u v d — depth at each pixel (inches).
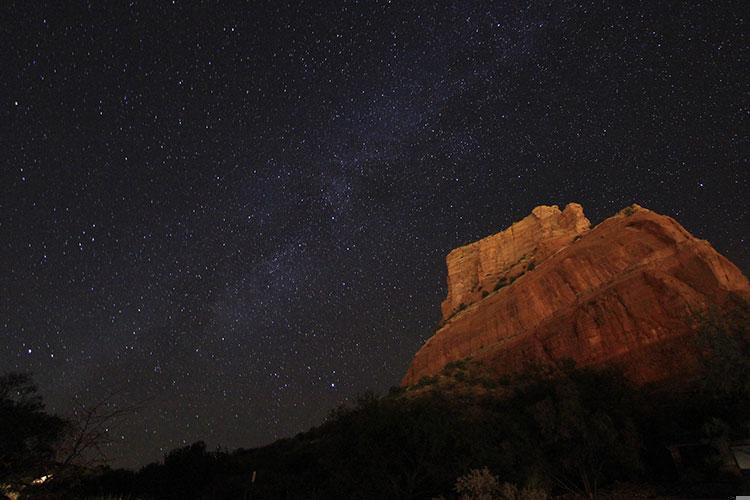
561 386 796.6
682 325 1311.5
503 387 1428.4
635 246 1713.8
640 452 796.0
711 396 843.4
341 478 716.0
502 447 712.4
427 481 700.7
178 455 1267.2
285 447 1493.6
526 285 2027.6
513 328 1899.6
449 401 1224.2
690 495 619.8
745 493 574.9
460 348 2095.2
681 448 763.4
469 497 465.4
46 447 455.8
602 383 868.0
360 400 811.4
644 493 665.0
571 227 2391.7
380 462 701.9
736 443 687.7
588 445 707.4
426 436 703.1
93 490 740.0
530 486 623.8
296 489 916.6
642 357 1321.4
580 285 1765.5
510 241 2721.5
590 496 677.3
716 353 829.8
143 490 1111.6
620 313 1485.0
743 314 929.5
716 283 1408.7
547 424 725.3
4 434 448.8
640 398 901.8
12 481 455.2
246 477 1135.0
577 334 1539.1
